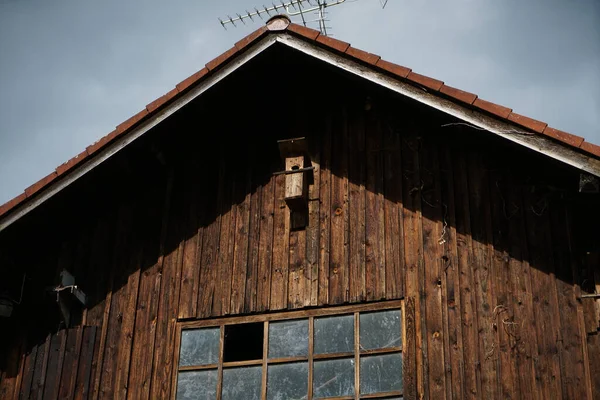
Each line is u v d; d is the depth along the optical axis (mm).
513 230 11102
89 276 12250
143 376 11406
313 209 11789
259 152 12422
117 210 12617
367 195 11703
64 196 12016
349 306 11125
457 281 10945
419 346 10695
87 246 12477
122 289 12039
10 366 11938
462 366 10500
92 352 11734
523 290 10758
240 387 11086
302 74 12391
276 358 11078
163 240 12164
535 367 10344
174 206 12367
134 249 12250
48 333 12039
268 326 11266
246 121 12656
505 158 11500
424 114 11852
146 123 11891
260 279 11547
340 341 10992
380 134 12070
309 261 11484
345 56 11430
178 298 11742
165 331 11594
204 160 12602
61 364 11758
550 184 11234
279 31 11742
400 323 10898
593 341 10336
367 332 10953
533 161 11203
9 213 11891
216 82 11789
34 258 12555
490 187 11398
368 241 11414
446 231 11234
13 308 12227
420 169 11688
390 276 11141
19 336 12117
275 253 11656
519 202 11250
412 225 11375
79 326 11938
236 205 12133
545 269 10812
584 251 10828
